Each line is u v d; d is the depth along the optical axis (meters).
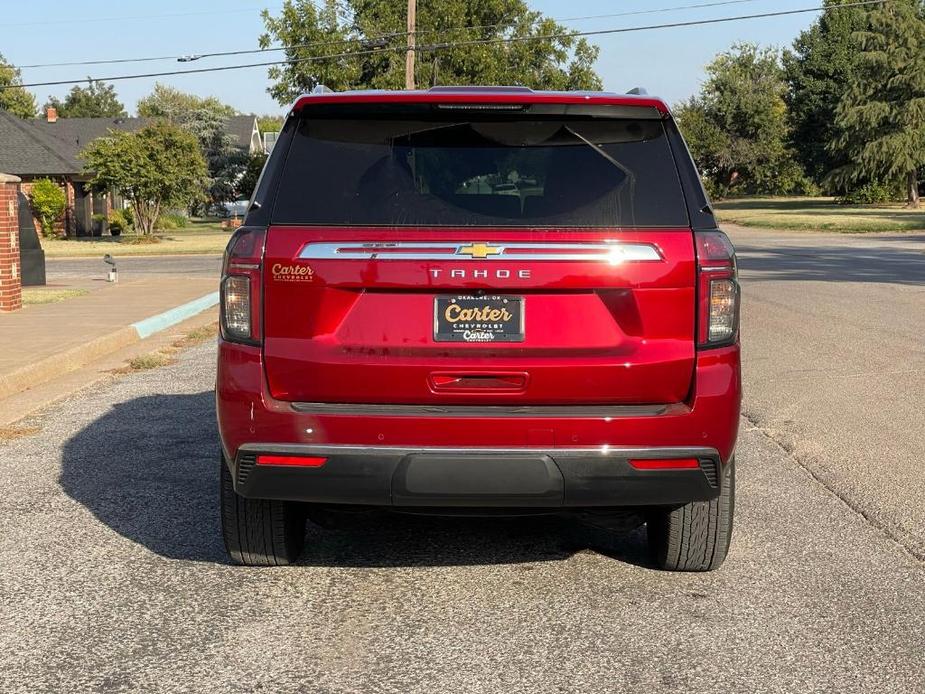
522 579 4.34
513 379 3.71
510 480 3.65
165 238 44.03
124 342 11.66
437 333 3.71
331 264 3.70
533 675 3.39
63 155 46.44
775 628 3.80
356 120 3.90
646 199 3.77
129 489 5.73
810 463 6.27
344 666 3.46
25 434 7.11
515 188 3.79
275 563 4.44
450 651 3.59
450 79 52.25
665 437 3.69
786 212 61.88
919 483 5.80
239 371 3.75
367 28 50.12
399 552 4.69
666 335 3.72
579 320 3.71
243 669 3.44
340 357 3.71
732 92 85.81
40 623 3.84
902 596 4.13
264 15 51.09
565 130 3.87
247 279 3.75
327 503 4.03
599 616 3.92
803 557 4.61
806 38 75.56
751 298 15.79
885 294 16.38
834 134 70.31
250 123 77.38
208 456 6.49
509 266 3.67
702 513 4.16
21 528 5.02
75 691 3.27
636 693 3.26
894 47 60.31
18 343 10.64
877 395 8.29
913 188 66.38
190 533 4.95
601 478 3.68
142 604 4.04
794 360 10.01
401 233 3.70
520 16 56.06
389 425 3.66
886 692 3.27
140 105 73.62
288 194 3.81
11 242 14.08
